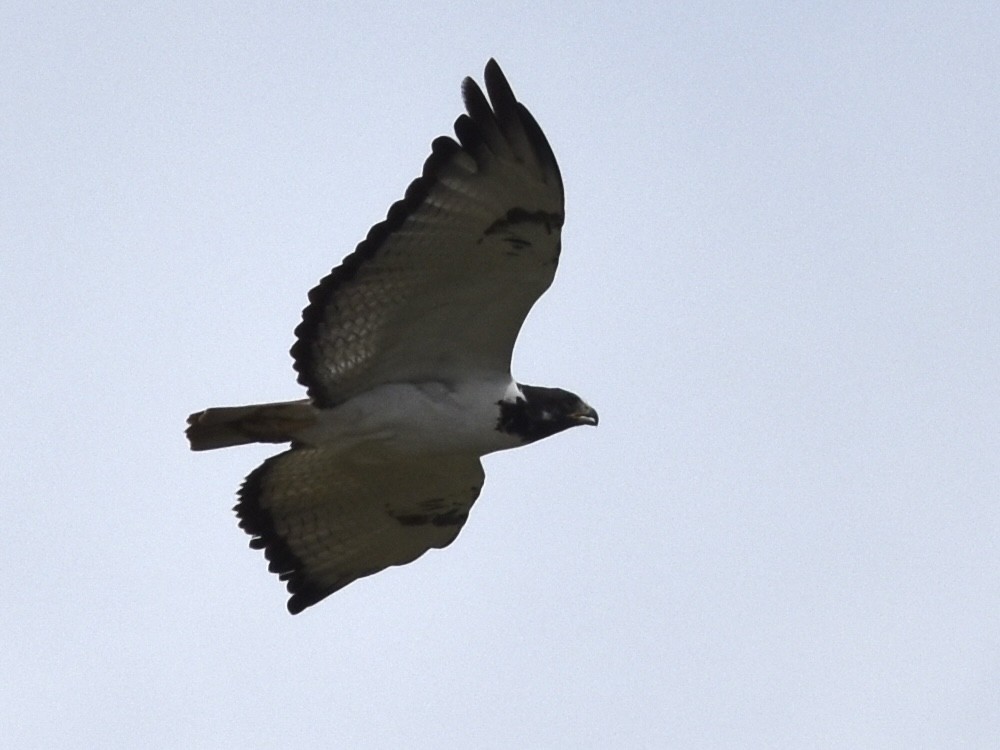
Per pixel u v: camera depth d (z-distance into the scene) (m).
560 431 13.89
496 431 13.70
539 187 12.12
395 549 15.58
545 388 13.88
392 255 12.62
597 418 13.95
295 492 14.88
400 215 12.42
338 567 15.55
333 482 14.76
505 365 13.58
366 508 15.12
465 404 13.56
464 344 13.34
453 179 12.26
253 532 15.05
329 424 13.63
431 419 13.61
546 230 12.36
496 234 12.45
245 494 14.78
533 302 12.91
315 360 13.19
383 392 13.53
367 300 12.91
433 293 12.90
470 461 14.55
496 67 11.90
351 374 13.37
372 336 13.15
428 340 13.27
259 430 13.63
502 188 12.23
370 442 13.92
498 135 11.98
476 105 12.02
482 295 12.91
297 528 15.17
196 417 13.56
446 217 12.42
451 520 15.35
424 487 14.88
